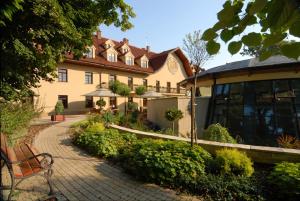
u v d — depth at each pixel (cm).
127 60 3503
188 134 1416
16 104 897
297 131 1023
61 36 500
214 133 920
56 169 591
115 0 574
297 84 1067
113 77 3253
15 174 379
